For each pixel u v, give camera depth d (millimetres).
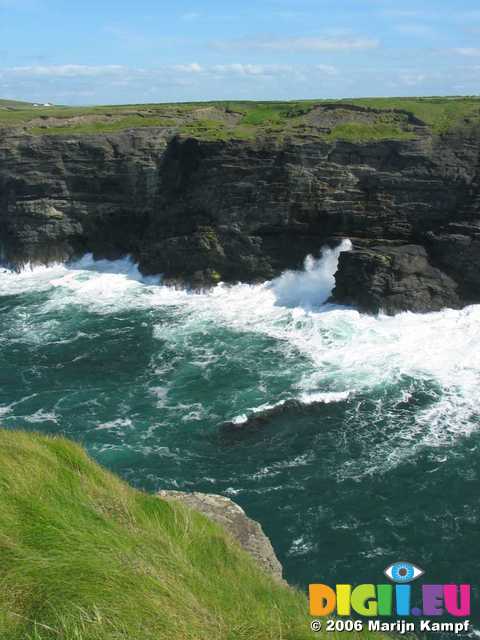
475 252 48219
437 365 39812
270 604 10102
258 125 65500
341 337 44781
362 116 61625
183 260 57938
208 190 58531
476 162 51375
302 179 55219
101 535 9812
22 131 66750
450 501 27156
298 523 25797
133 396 37000
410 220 53531
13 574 7996
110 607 7625
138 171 63406
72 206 64938
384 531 25266
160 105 85188
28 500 9906
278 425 33469
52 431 33031
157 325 48594
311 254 56156
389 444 31500
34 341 45969
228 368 40500
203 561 11195
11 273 63969
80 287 58656
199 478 28938
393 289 47375
